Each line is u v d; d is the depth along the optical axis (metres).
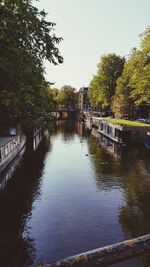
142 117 72.12
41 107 17.00
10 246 14.30
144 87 39.91
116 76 77.88
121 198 21.36
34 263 12.81
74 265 1.55
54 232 15.78
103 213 18.47
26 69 14.27
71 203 20.25
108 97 78.38
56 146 48.00
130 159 36.03
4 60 13.66
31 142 52.78
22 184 25.25
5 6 13.82
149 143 42.06
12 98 14.19
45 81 17.58
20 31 14.26
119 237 15.23
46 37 15.27
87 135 64.81
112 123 54.34
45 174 28.72
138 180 26.38
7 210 19.22
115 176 27.75
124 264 12.12
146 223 17.00
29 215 18.16
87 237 15.24
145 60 39.00
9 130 37.72
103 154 39.72
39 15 15.41
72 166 32.28
